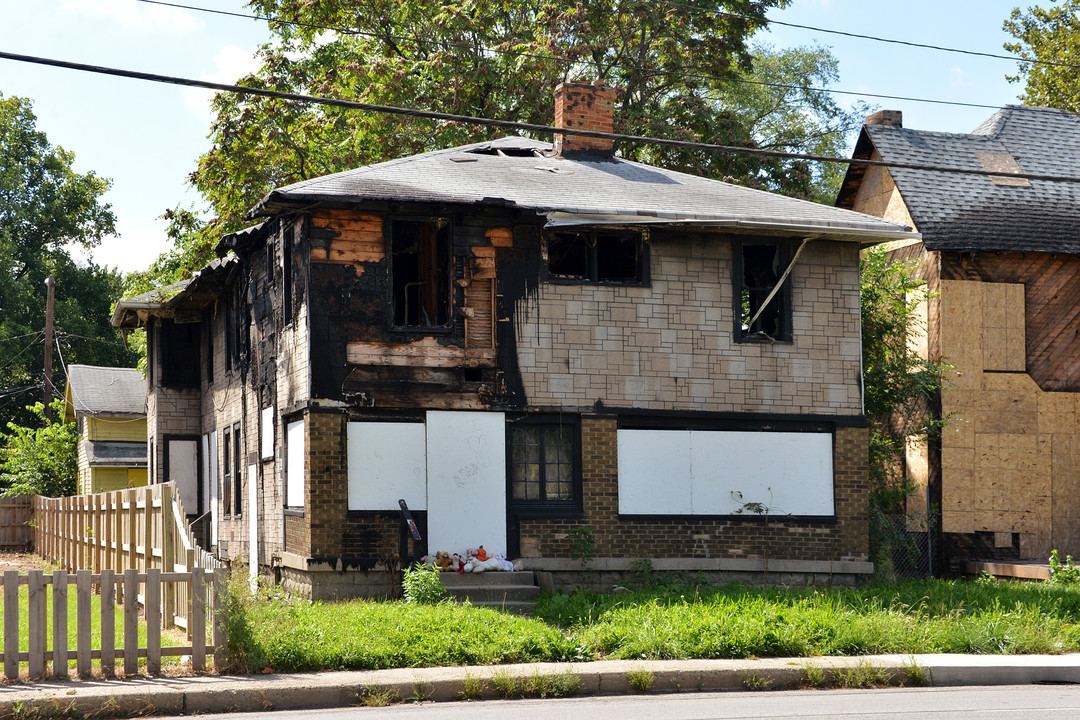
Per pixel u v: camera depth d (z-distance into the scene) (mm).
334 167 30516
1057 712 9547
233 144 29953
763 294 20422
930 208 24922
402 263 20750
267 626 11250
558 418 18203
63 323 54875
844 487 19422
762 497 19031
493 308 18047
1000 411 24562
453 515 17516
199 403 27859
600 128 22375
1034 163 27172
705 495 18781
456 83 31125
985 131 28688
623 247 21000
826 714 9430
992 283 24781
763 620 12961
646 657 12031
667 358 18781
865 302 22547
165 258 33812
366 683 10203
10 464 38562
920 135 27359
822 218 19266
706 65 34219
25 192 57844
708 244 19188
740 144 33594
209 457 26406
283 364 18859
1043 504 24547
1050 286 25109
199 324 28016
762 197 20688
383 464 17312
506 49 31609
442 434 17625
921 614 14492
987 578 22312
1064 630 13586
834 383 19578
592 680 10844
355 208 17438
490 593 16688
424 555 17297
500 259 18156
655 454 18656
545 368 18203
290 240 18672
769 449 19188
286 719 9320
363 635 11930
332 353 17250
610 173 21062
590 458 18250
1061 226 25234
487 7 31703
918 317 24109
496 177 19391
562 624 14594
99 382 36500
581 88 22266
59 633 10258
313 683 10125
